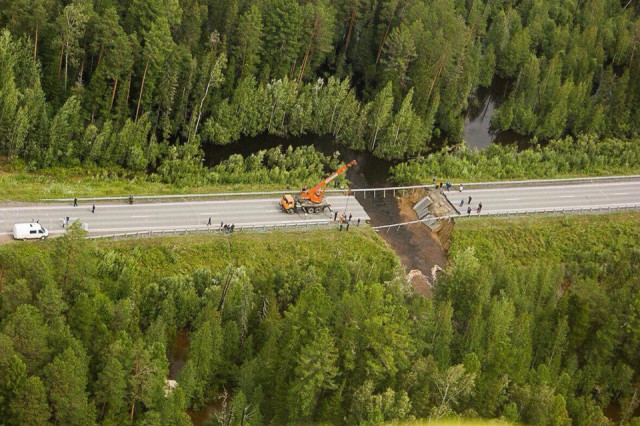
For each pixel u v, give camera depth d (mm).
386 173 170125
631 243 153625
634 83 192625
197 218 138375
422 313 112875
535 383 109562
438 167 166375
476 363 106438
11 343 93250
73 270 107312
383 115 172000
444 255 148000
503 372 108688
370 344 104250
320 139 175625
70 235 107500
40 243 123438
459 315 123188
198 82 164000
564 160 174625
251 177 152750
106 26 154375
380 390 104750
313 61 183000
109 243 127250
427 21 189375
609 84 195875
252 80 168375
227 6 171625
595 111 188000
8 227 125625
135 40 156000
